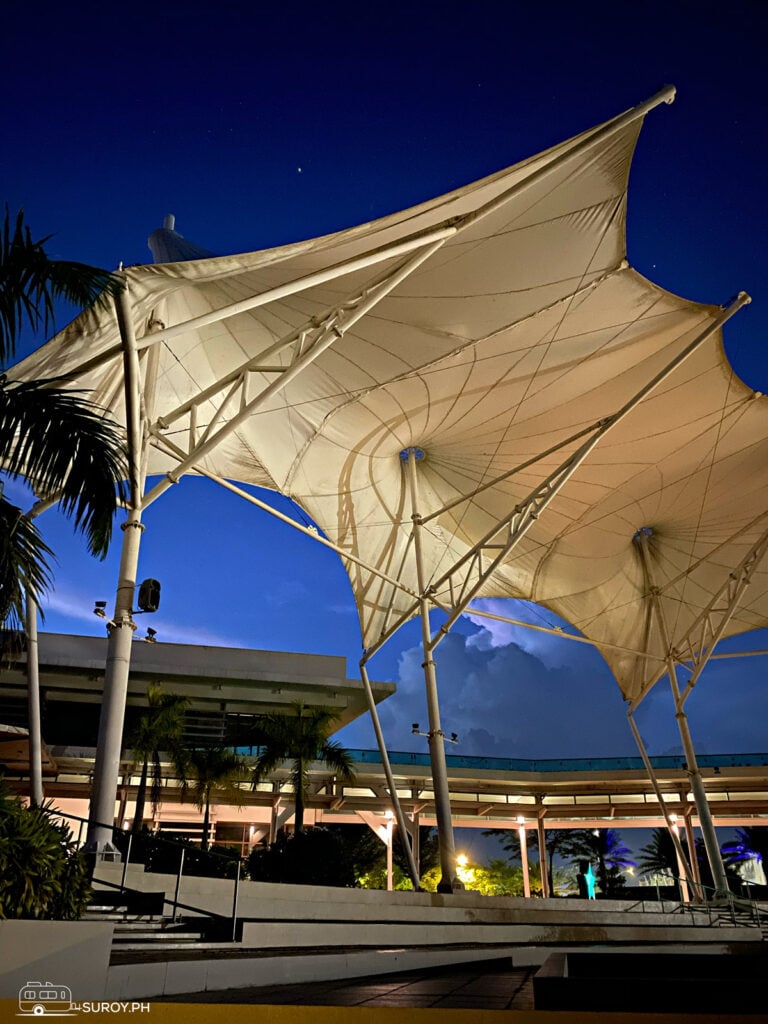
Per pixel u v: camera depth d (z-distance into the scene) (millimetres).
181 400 19641
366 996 6484
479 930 13500
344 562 26438
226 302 16609
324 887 13055
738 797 37562
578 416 23781
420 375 20578
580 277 18250
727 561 31922
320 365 19641
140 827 26031
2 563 7000
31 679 14242
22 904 5711
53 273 7211
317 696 33531
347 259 15125
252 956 7496
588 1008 4871
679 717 29609
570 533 29516
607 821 41469
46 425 7176
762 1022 2510
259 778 25906
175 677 31922
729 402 23578
